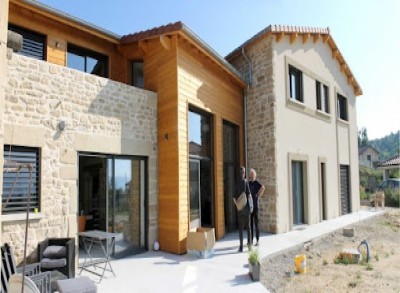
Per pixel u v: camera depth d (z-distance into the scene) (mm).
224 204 9992
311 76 12266
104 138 6727
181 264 6277
